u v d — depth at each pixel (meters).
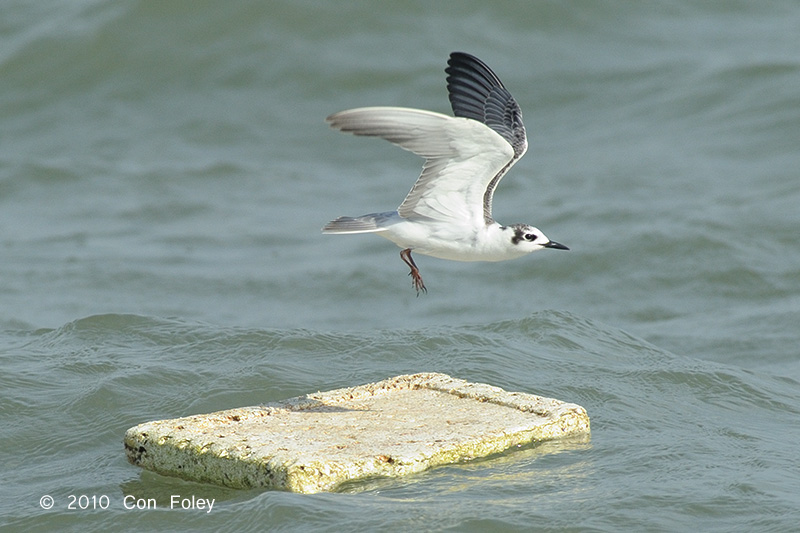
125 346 13.21
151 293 18.12
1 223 21.55
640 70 27.47
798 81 25.42
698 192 21.41
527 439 10.20
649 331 16.12
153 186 23.34
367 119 8.66
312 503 8.80
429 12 29.31
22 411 11.41
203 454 9.66
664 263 18.44
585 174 22.95
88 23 28.45
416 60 27.92
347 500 8.91
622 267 18.44
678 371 12.59
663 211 20.47
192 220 21.86
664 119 25.25
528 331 13.88
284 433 10.03
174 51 28.05
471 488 9.19
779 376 13.12
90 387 11.89
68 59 27.83
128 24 28.30
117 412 11.38
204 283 18.64
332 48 28.27
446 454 9.67
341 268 19.31
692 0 30.64
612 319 16.86
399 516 8.61
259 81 27.47
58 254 19.83
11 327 15.88
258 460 9.34
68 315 16.77
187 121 26.28
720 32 29.14
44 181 23.56
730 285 17.61
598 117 25.83
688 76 26.77
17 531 8.98
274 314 17.34
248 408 10.77
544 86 27.16
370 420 10.44
